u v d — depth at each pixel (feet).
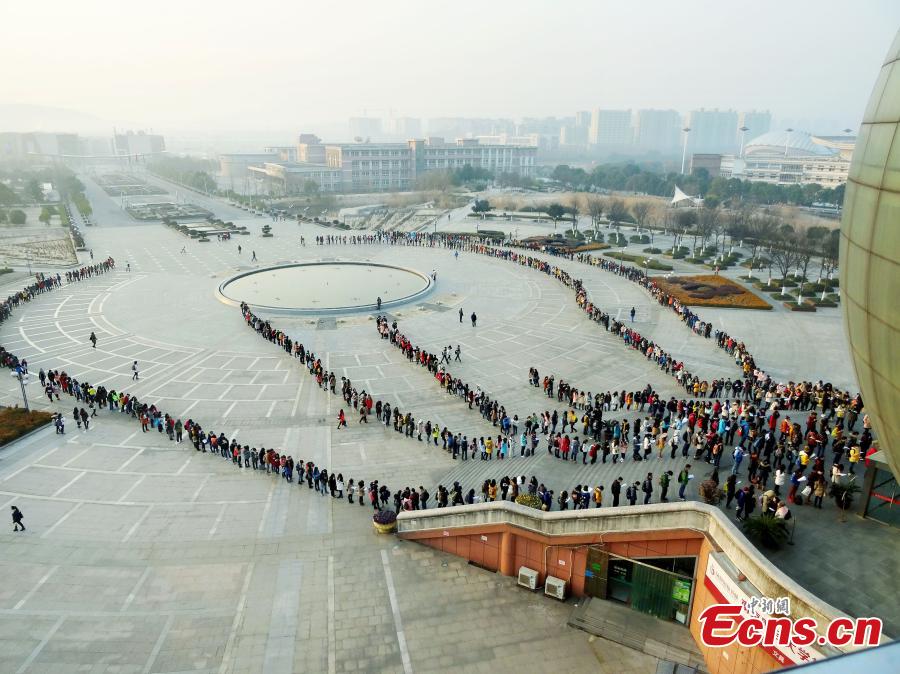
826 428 124.98
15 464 132.36
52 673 78.33
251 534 108.78
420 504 116.88
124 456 136.87
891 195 41.01
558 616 91.61
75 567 98.94
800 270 324.60
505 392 172.24
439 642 85.40
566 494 104.27
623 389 172.55
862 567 78.33
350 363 193.88
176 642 83.82
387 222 570.46
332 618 89.20
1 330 224.12
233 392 172.24
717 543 81.56
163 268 335.67
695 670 81.10
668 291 276.21
